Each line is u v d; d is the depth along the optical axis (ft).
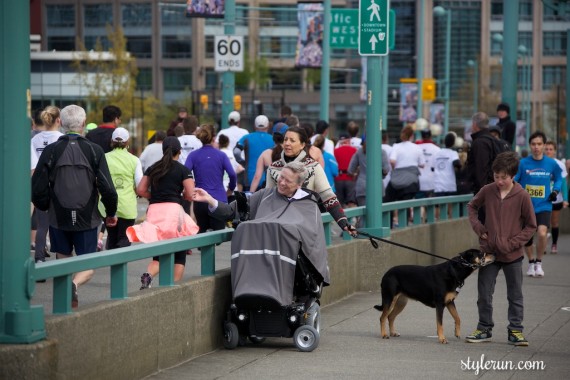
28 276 65.67
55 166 93.97
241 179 183.62
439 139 571.28
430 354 92.22
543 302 127.65
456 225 177.27
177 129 161.79
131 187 118.52
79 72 629.92
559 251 196.13
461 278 96.99
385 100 371.76
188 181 107.96
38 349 64.59
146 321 79.51
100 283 121.80
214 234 92.68
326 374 82.89
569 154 265.75
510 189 97.50
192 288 87.71
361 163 177.58
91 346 71.46
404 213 152.15
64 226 94.17
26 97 66.18
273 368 84.94
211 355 89.97
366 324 108.37
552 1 250.78
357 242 131.95
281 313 91.66
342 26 339.77
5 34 65.57
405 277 98.63
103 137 129.49
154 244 82.33
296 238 89.61
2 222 65.51
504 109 185.06
